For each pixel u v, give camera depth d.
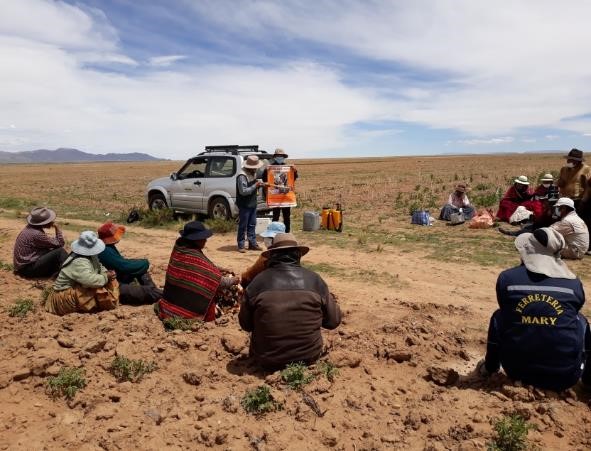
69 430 3.58
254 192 10.53
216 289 5.68
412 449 3.38
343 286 7.86
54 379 4.16
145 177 46.88
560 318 3.85
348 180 34.81
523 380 4.08
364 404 3.95
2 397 4.04
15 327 5.43
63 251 7.54
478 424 3.62
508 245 10.94
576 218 9.27
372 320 6.02
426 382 4.45
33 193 27.42
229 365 4.73
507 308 4.03
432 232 12.88
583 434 3.56
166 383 4.32
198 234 5.60
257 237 12.30
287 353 4.40
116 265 6.53
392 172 45.53
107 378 4.36
